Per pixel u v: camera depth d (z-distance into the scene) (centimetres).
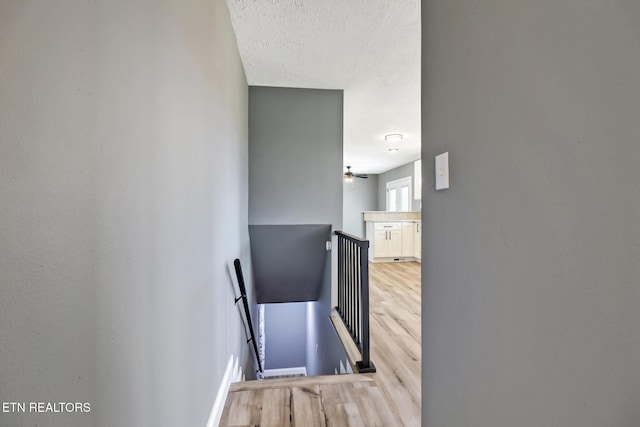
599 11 45
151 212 84
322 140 312
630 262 41
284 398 169
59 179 51
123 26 70
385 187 888
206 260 139
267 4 183
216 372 155
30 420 45
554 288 53
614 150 43
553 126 53
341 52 236
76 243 55
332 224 316
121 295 69
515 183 62
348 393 174
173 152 99
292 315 601
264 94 305
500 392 67
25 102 44
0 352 41
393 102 340
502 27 66
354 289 263
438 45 95
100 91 62
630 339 41
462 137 82
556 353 53
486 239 72
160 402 89
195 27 123
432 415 101
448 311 91
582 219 48
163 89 92
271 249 344
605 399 44
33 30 46
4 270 41
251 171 306
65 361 52
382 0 179
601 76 44
